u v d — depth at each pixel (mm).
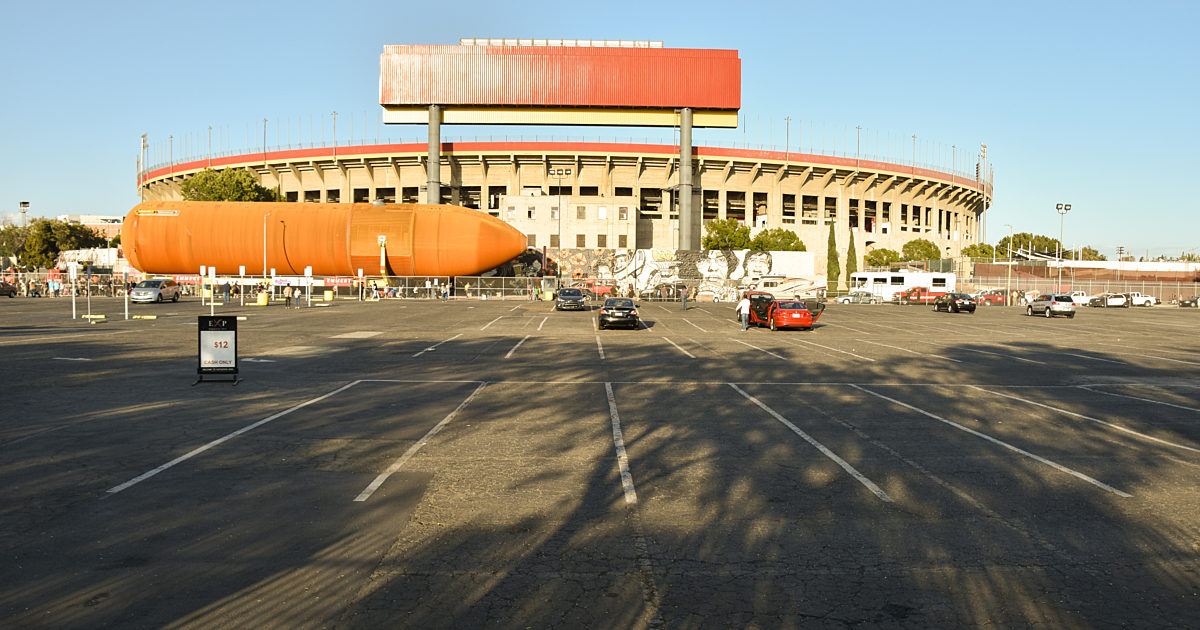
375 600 4723
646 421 11148
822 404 12977
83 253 101625
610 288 68688
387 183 96812
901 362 20516
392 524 6223
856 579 5156
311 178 99625
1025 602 4809
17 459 8359
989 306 71812
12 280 72688
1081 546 5863
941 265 88000
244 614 4496
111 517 6320
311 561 5383
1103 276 94188
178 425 10469
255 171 102188
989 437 10148
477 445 9344
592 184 95875
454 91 78750
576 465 8328
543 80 79062
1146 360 21734
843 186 102625
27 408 11750
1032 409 12664
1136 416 12031
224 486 7332
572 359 20516
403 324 34469
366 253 67062
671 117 80750
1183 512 6773
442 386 14898
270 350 22250
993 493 7344
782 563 5434
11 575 5051
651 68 79438
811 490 7383
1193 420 11688
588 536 5965
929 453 9109
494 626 4371
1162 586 5098
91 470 7887
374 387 14625
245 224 67938
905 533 6121
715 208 102562
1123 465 8578
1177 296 83875
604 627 4367
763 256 75312
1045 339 29875
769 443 9617
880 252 100750
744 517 6496
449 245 67062
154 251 68688
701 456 8836
